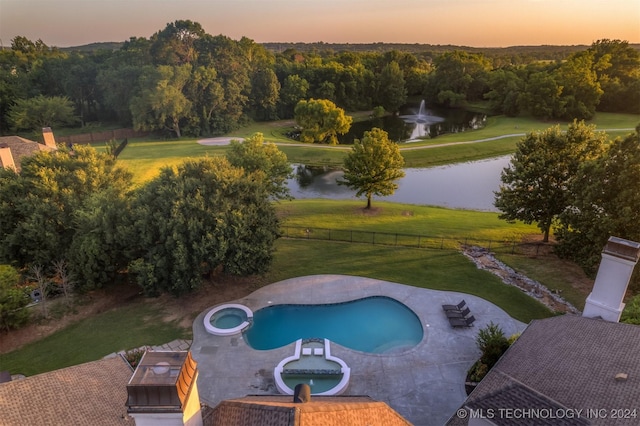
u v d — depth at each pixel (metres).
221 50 105.31
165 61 100.31
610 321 16.55
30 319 28.28
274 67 132.62
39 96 96.00
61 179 34.84
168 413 10.16
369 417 12.80
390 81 137.75
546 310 28.72
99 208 29.30
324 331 27.34
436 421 19.89
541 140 35.50
